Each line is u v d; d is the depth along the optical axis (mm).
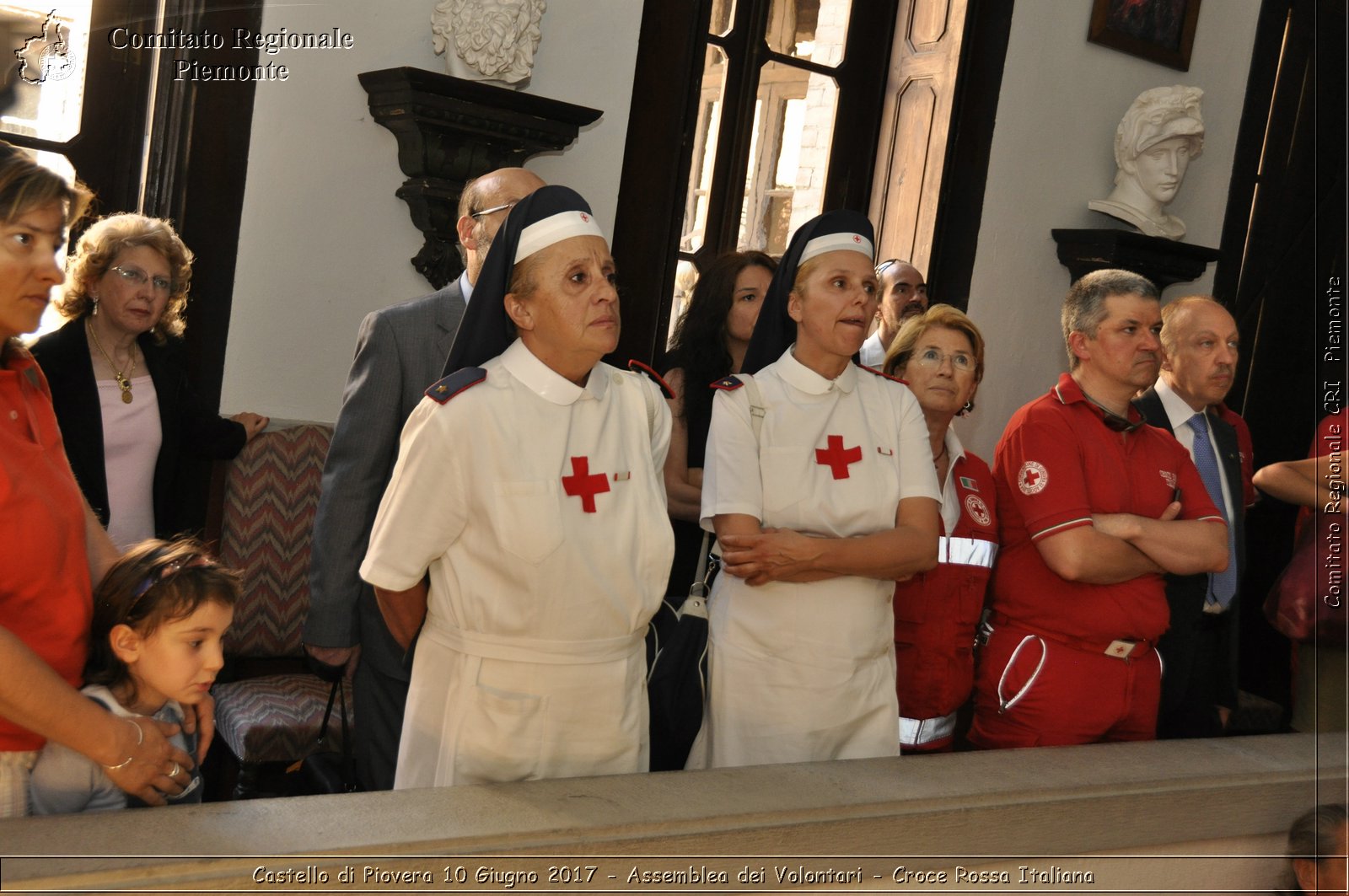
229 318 3221
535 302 1795
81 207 1575
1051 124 4609
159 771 1543
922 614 2576
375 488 2459
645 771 1938
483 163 3318
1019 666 2562
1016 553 2650
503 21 3281
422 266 3414
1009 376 4699
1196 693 2984
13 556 1487
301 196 3279
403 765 1873
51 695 1423
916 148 4520
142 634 1681
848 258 2166
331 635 2428
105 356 2762
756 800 1595
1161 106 4605
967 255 4512
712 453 2188
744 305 3012
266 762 2744
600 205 3781
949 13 4426
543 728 1795
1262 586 3172
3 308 1469
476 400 1771
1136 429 2637
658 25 3908
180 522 3182
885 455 2221
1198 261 4699
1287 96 4926
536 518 1751
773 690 2135
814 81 4375
